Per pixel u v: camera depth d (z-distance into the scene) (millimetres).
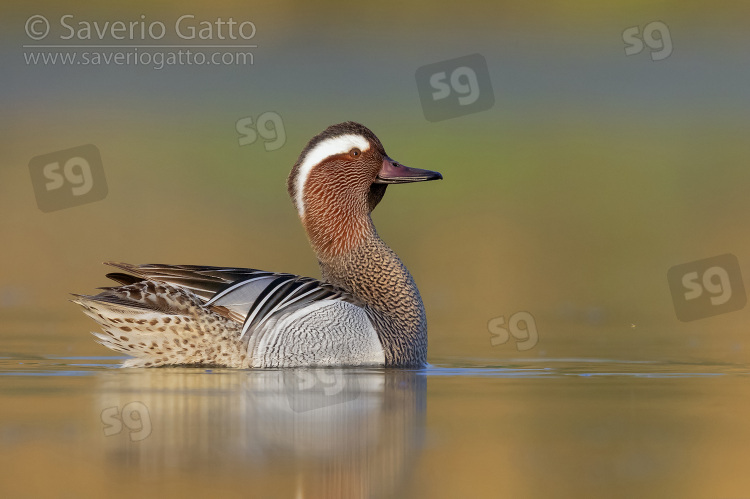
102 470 7438
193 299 11383
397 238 21391
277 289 11570
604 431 8758
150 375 10930
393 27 35656
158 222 22078
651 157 26812
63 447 8008
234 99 30734
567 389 10602
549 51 34531
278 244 20891
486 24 36344
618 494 7141
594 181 25281
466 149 27266
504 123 29469
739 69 33344
